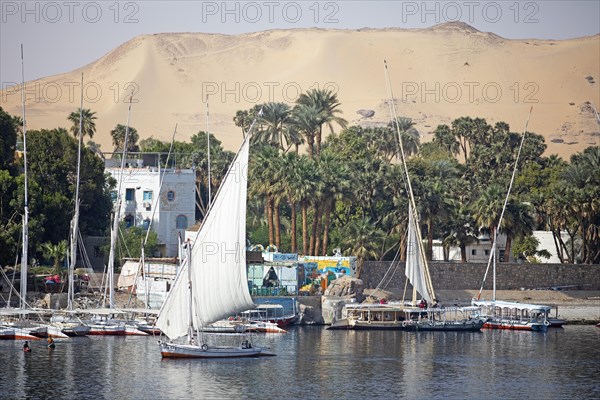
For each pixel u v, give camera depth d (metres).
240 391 164.88
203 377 176.00
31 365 184.88
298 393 163.75
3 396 158.12
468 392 166.62
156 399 157.88
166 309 191.62
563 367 190.88
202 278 187.50
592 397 163.62
